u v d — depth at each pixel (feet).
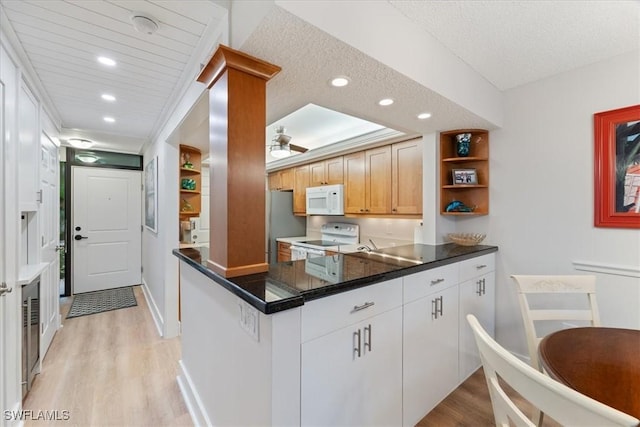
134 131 11.14
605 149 6.31
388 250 7.49
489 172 8.23
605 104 6.32
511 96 7.77
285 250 14.75
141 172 15.78
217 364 4.83
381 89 5.45
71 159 13.87
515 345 7.78
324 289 3.74
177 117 7.86
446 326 6.25
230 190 4.25
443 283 6.16
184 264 6.87
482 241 8.43
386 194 10.28
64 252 13.76
